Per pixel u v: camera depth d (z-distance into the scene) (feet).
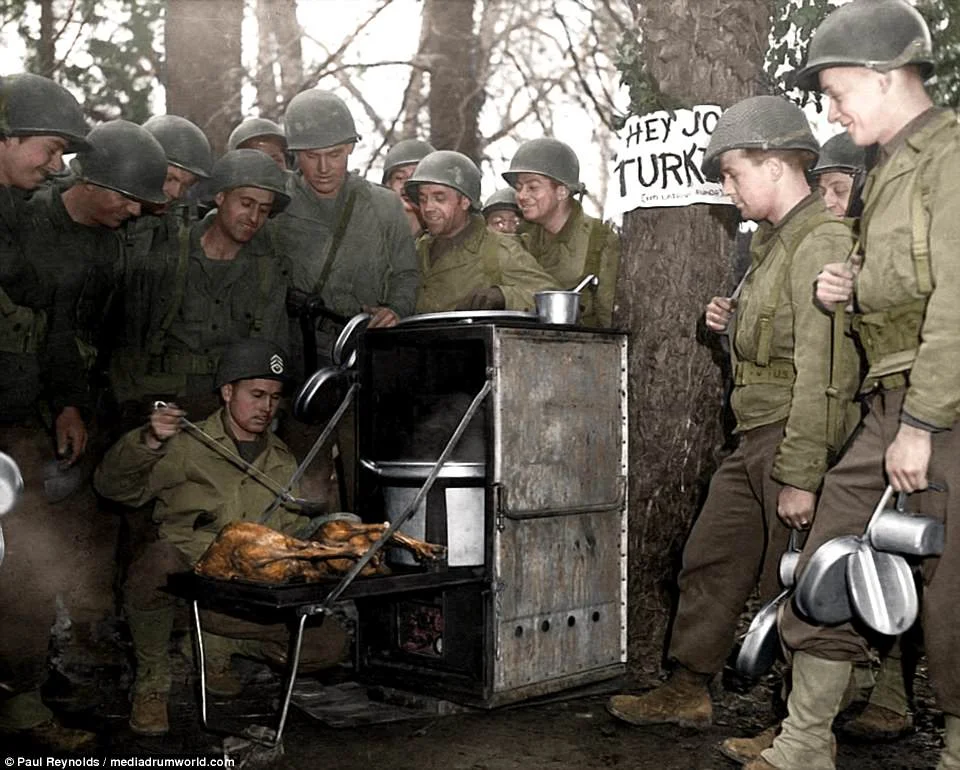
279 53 31.12
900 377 8.06
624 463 11.87
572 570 11.36
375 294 14.12
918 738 10.43
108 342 12.90
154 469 11.23
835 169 12.58
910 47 8.04
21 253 11.00
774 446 9.75
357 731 10.61
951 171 7.68
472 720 10.93
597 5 31.65
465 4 29.68
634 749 10.07
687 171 12.67
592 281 12.51
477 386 11.27
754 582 10.45
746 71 12.90
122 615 14.43
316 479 14.07
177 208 13.25
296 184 14.24
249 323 13.12
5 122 10.53
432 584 10.24
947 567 7.77
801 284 9.23
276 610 10.05
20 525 10.62
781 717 10.84
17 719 10.15
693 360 12.99
